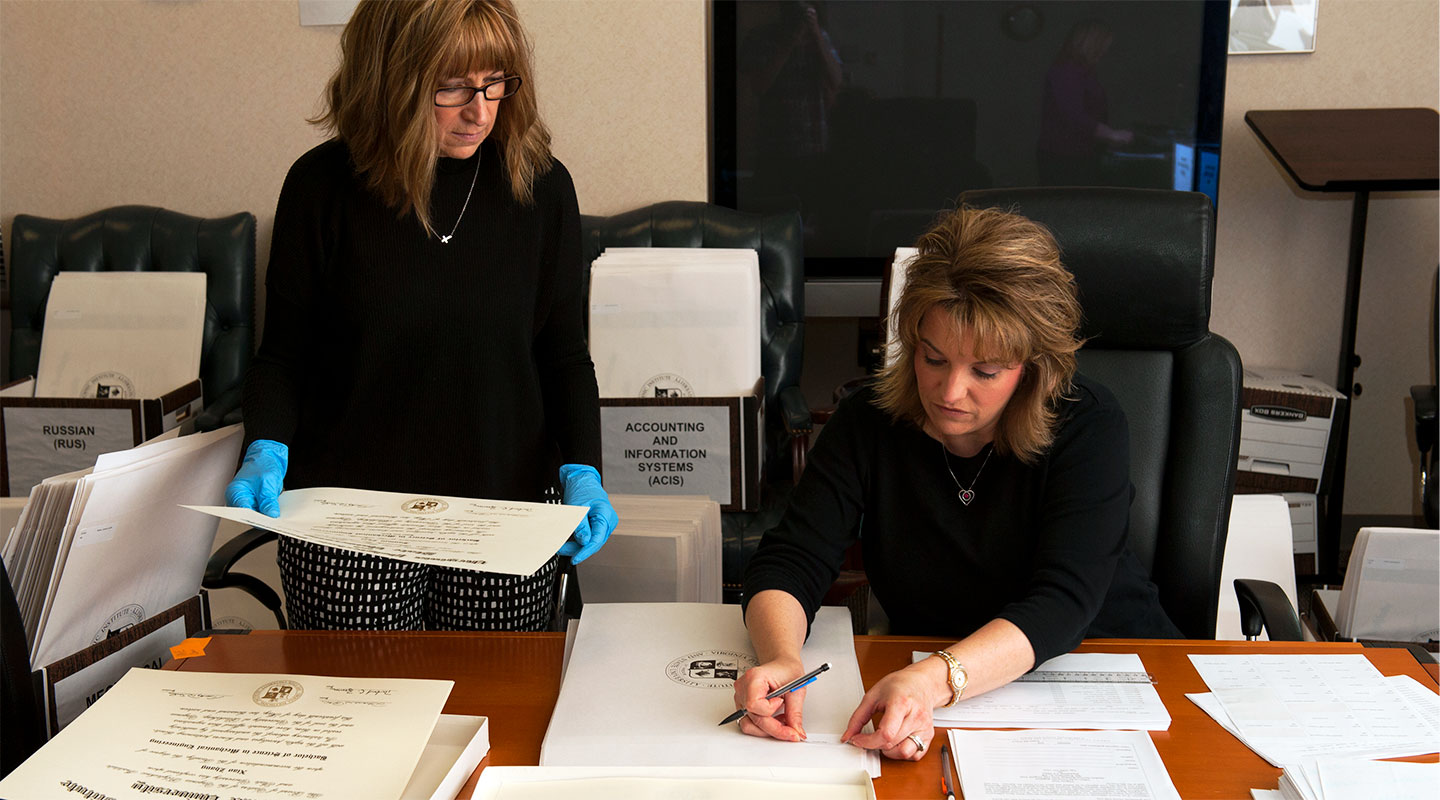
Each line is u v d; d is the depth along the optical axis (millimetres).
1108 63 2844
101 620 1203
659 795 875
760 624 1144
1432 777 910
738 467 2406
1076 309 1142
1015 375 1126
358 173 1304
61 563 1093
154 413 2527
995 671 1048
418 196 1263
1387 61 2883
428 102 1204
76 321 2877
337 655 1185
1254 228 3031
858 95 2934
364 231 1310
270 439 1303
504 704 1079
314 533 1067
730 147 2996
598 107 3033
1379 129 2725
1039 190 1560
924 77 2906
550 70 3016
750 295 2531
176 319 2869
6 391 2598
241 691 1007
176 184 3141
